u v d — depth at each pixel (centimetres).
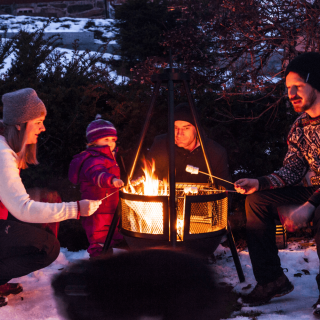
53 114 350
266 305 208
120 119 355
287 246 320
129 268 137
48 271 267
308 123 216
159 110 363
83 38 1066
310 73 201
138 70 489
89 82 363
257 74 439
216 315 139
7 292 226
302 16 430
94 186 285
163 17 918
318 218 192
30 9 1330
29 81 355
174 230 216
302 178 230
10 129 203
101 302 134
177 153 276
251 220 214
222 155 270
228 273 259
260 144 372
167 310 133
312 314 188
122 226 238
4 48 405
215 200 225
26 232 205
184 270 138
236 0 438
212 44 541
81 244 335
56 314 199
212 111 372
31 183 343
